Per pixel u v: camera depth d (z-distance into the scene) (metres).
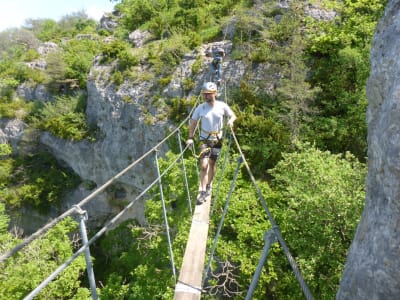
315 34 20.09
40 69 40.53
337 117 18.17
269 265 12.85
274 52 19.61
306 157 13.55
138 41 31.39
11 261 15.13
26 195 32.16
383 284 2.08
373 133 2.80
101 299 15.78
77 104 32.88
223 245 13.54
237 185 15.54
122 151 26.66
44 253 15.61
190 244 5.68
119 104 26.30
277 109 19.20
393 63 2.83
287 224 12.47
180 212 15.23
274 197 14.87
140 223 28.52
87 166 30.53
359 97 17.19
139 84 25.66
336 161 13.70
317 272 12.01
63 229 16.66
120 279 16.59
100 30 46.41
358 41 18.75
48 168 34.66
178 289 4.66
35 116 35.22
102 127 28.64
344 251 11.46
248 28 22.33
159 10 35.06
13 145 36.25
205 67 23.11
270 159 17.72
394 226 2.09
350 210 11.10
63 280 14.96
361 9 20.22
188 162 15.92
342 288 2.49
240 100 20.52
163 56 25.33
